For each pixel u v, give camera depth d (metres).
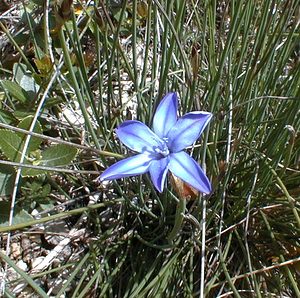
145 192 0.12
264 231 0.12
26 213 0.11
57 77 0.12
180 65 0.12
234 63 0.12
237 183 0.12
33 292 0.11
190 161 0.08
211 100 0.10
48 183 0.12
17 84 0.12
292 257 0.11
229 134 0.11
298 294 0.10
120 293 0.11
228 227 0.11
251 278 0.11
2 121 0.12
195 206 0.11
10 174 0.11
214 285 0.11
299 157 0.11
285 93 0.11
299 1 0.10
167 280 0.11
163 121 0.09
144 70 0.11
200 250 0.11
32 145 0.11
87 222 0.12
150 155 0.09
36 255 0.12
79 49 0.10
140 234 0.12
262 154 0.11
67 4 0.09
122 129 0.09
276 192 0.12
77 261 0.11
